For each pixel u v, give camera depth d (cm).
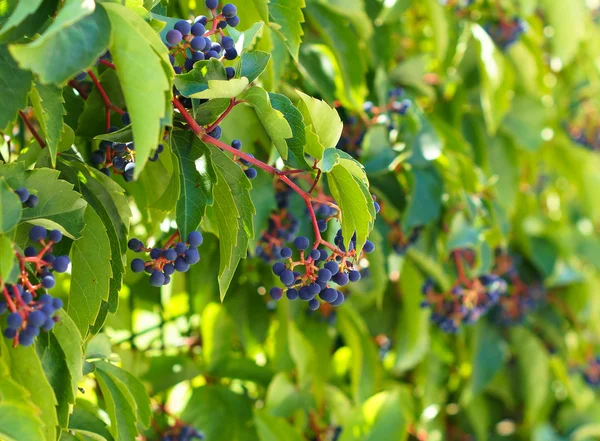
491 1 129
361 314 125
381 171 103
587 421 159
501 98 128
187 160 76
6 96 72
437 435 143
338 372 122
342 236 78
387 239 108
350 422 110
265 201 95
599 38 156
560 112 157
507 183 137
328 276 75
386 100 109
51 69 67
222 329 110
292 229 98
